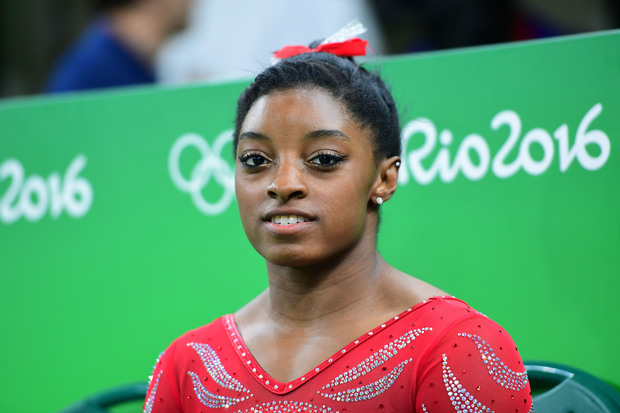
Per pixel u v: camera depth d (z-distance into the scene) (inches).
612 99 195.8
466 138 211.8
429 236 215.0
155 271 244.5
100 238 251.4
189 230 241.3
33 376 256.5
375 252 170.1
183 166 243.0
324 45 177.6
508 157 207.0
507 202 206.7
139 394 236.2
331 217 157.6
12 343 259.1
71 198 255.6
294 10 370.6
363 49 178.9
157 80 364.2
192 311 239.5
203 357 175.3
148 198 246.8
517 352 162.6
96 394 239.3
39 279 257.8
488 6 361.1
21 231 260.8
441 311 160.7
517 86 207.0
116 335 248.1
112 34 358.0
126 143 250.1
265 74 166.2
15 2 482.0
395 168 170.4
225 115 238.2
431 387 155.3
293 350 166.2
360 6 372.8
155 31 363.9
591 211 197.3
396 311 164.9
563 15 372.5
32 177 260.7
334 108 159.9
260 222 160.7
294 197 156.9
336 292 166.4
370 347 160.4
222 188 237.3
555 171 201.6
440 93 215.3
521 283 204.2
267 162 161.2
